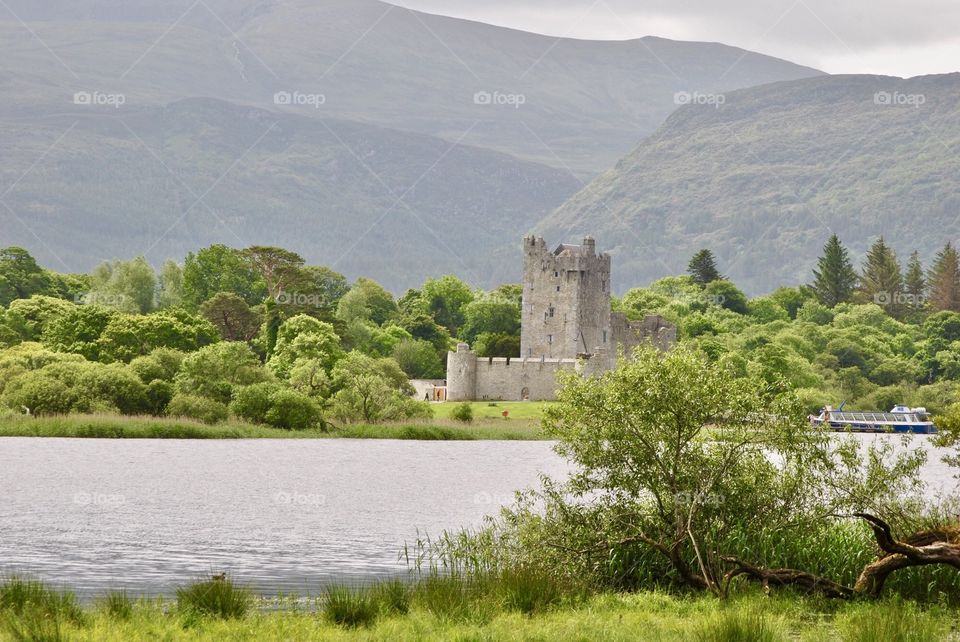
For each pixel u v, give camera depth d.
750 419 77.69
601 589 75.69
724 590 73.25
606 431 78.12
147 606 67.00
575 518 79.25
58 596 66.88
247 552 103.06
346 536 114.50
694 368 77.81
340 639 59.56
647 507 80.12
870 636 60.41
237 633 60.53
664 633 61.28
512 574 72.50
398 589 70.50
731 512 78.44
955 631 65.12
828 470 78.81
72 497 148.00
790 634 63.69
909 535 76.62
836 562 77.94
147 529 118.19
